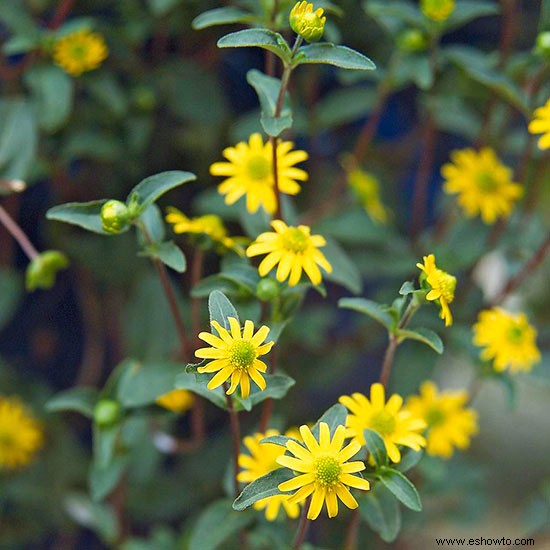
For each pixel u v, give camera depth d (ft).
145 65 2.31
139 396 1.94
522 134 2.28
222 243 1.93
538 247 2.27
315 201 2.37
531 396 2.93
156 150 2.36
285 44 1.78
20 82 2.25
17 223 2.47
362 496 1.81
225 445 2.36
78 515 2.27
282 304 1.86
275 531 1.89
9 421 2.27
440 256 2.21
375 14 2.11
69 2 2.15
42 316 2.60
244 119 2.28
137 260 2.35
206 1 2.26
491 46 2.52
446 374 2.87
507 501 2.73
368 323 2.33
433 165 2.70
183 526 2.48
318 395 2.63
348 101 2.27
